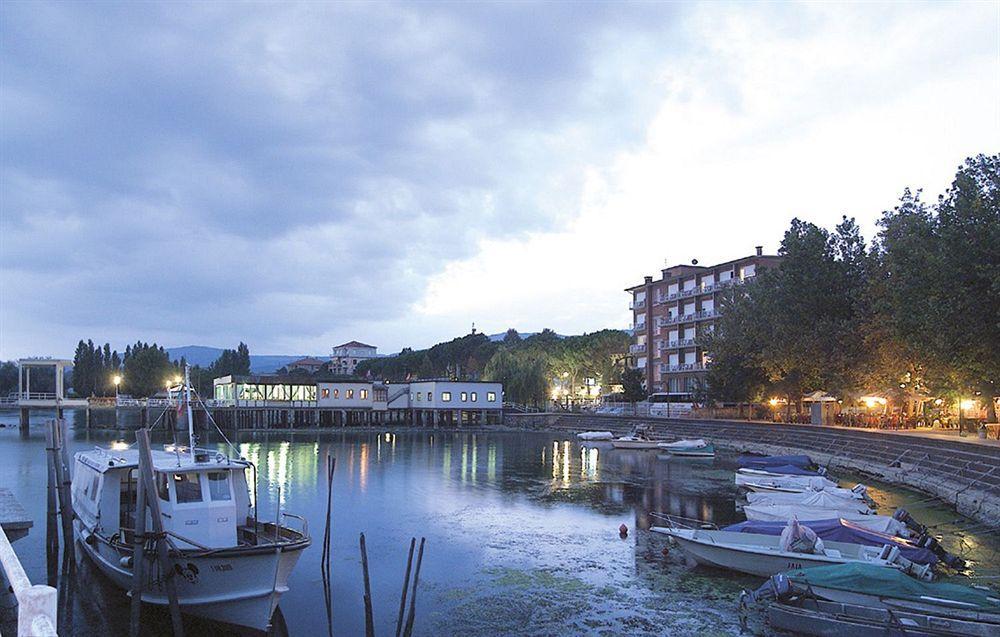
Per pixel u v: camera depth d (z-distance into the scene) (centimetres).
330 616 2059
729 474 5303
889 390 5853
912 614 1709
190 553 1839
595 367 13662
